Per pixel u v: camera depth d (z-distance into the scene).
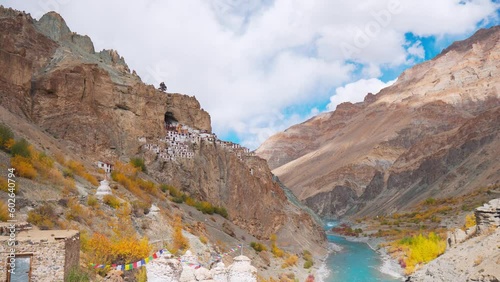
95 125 61.62
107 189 38.12
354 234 121.88
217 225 62.91
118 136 66.12
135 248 27.09
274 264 59.91
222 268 23.62
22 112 53.09
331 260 76.69
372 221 147.12
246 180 82.88
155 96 78.38
